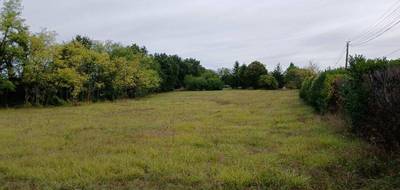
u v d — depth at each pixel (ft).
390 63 33.17
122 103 122.72
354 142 34.04
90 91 137.49
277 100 122.93
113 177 24.41
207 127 49.96
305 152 31.01
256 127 49.42
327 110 57.06
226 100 134.21
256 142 37.32
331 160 27.58
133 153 32.58
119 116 71.00
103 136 42.98
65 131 48.14
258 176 23.75
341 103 48.14
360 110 33.60
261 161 28.32
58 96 127.44
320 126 47.01
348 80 38.96
